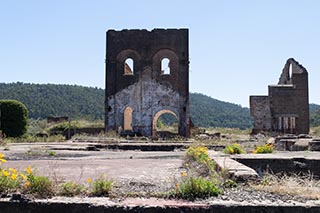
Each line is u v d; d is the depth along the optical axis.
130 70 53.00
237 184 7.98
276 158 13.41
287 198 6.57
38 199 6.50
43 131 49.38
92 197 6.76
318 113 86.50
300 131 47.72
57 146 25.75
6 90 119.06
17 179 7.43
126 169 12.25
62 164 13.98
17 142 31.61
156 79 46.81
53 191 6.93
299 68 48.75
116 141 32.19
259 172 13.34
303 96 47.81
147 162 15.02
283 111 47.88
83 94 124.88
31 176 7.21
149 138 37.78
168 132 49.44
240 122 140.00
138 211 6.06
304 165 13.34
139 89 46.94
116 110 47.09
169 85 46.66
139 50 47.09
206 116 140.38
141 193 6.93
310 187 7.52
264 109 47.97
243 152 16.70
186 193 6.77
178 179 9.21
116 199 6.56
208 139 34.78
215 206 6.07
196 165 12.10
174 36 46.69
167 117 121.38
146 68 46.91
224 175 8.52
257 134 44.38
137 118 46.72
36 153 19.58
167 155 19.62
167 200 6.50
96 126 49.88
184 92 46.25
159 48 46.78
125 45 47.16
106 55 47.31
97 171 11.59
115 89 47.22
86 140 33.16
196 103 150.50
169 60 47.03
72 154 20.28
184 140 35.22
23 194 6.80
